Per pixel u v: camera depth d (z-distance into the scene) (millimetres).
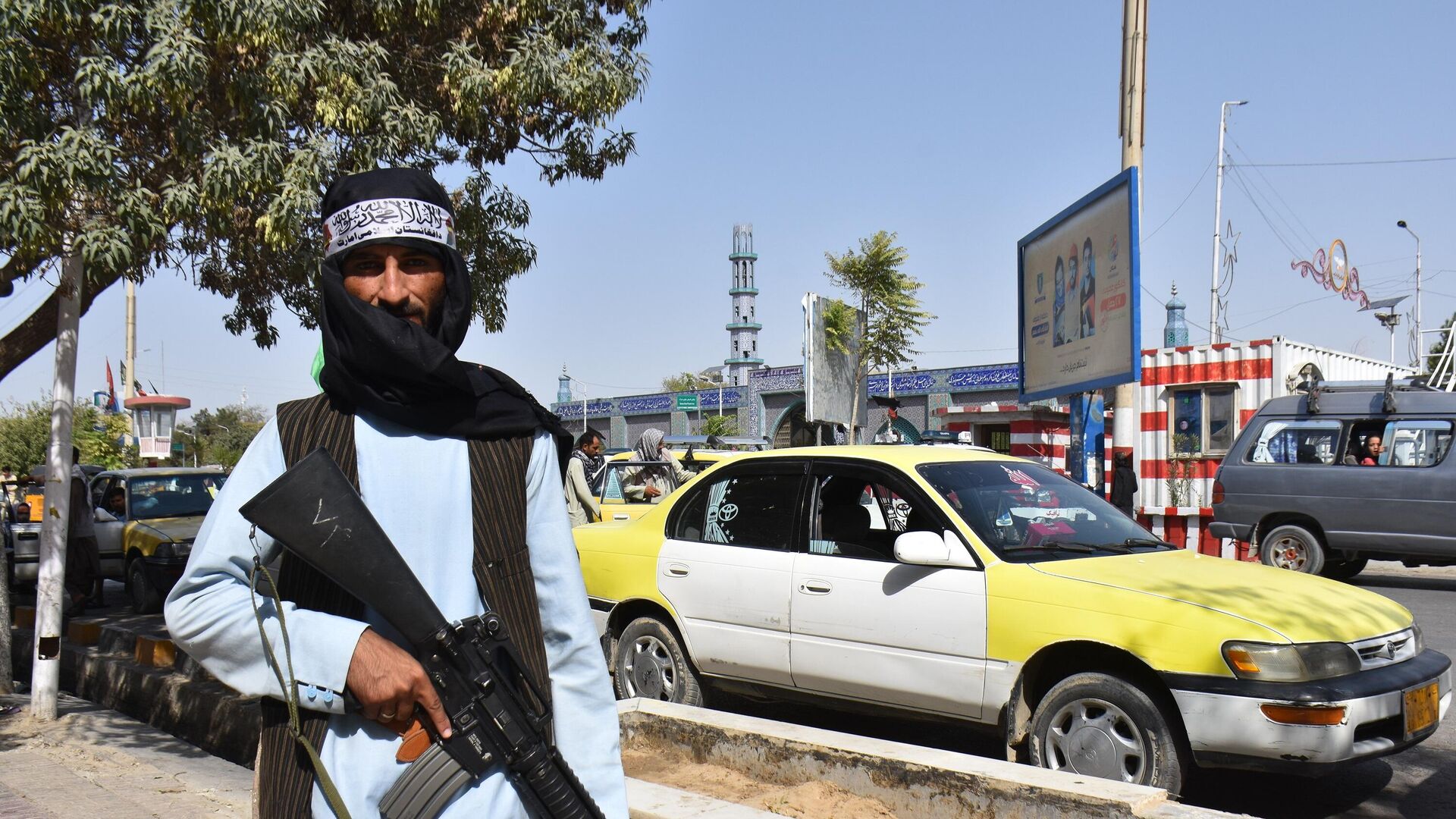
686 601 6234
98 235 6125
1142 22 12734
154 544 11633
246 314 9383
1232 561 5664
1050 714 4883
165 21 6379
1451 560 12531
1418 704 4727
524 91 7938
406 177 1748
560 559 1773
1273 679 4398
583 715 1781
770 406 53781
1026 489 5918
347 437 1641
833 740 4605
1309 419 13375
